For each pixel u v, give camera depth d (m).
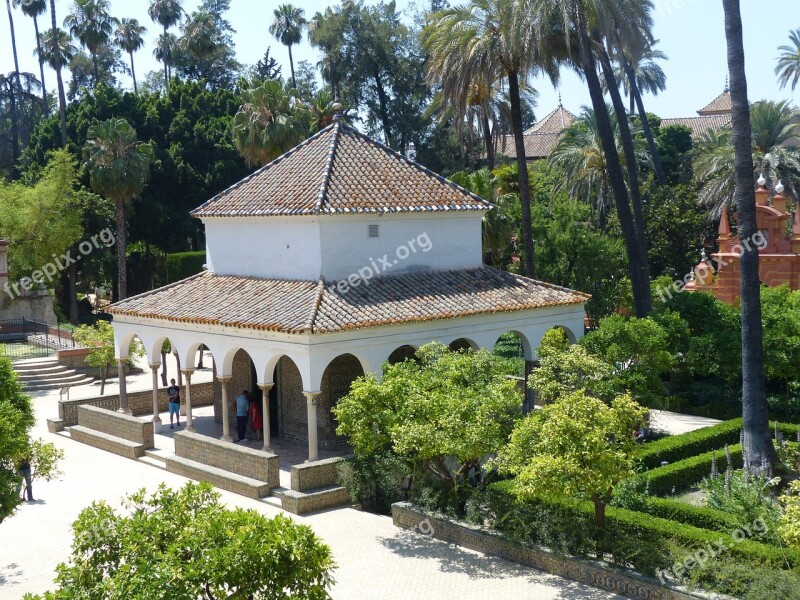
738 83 20.88
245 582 9.78
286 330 21.14
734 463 21.80
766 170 45.53
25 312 45.53
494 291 25.80
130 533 10.16
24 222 45.84
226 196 27.59
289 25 74.12
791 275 34.66
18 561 16.86
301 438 25.03
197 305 25.23
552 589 15.15
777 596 13.05
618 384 22.05
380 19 68.50
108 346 33.75
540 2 28.69
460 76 31.86
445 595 14.88
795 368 25.62
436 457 18.69
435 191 26.56
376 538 17.91
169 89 61.41
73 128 56.84
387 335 22.55
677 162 62.38
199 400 31.27
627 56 31.80
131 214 53.06
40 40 69.62
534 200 41.03
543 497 15.03
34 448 16.05
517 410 20.25
